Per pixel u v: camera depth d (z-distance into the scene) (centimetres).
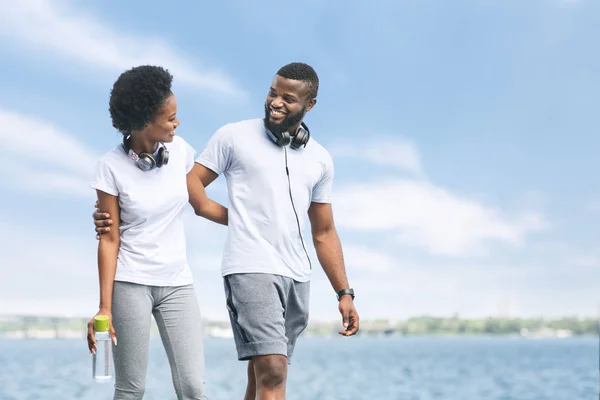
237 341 367
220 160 376
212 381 2156
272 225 367
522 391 1964
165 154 337
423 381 2464
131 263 332
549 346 12888
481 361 5312
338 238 408
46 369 2948
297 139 377
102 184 328
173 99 327
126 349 330
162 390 1658
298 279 376
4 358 4750
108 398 1347
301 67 373
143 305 332
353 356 6438
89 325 318
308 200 383
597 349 10188
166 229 340
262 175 369
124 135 334
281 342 360
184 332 338
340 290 402
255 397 370
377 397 1593
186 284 344
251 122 382
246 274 362
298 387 1956
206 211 381
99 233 331
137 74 322
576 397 1723
